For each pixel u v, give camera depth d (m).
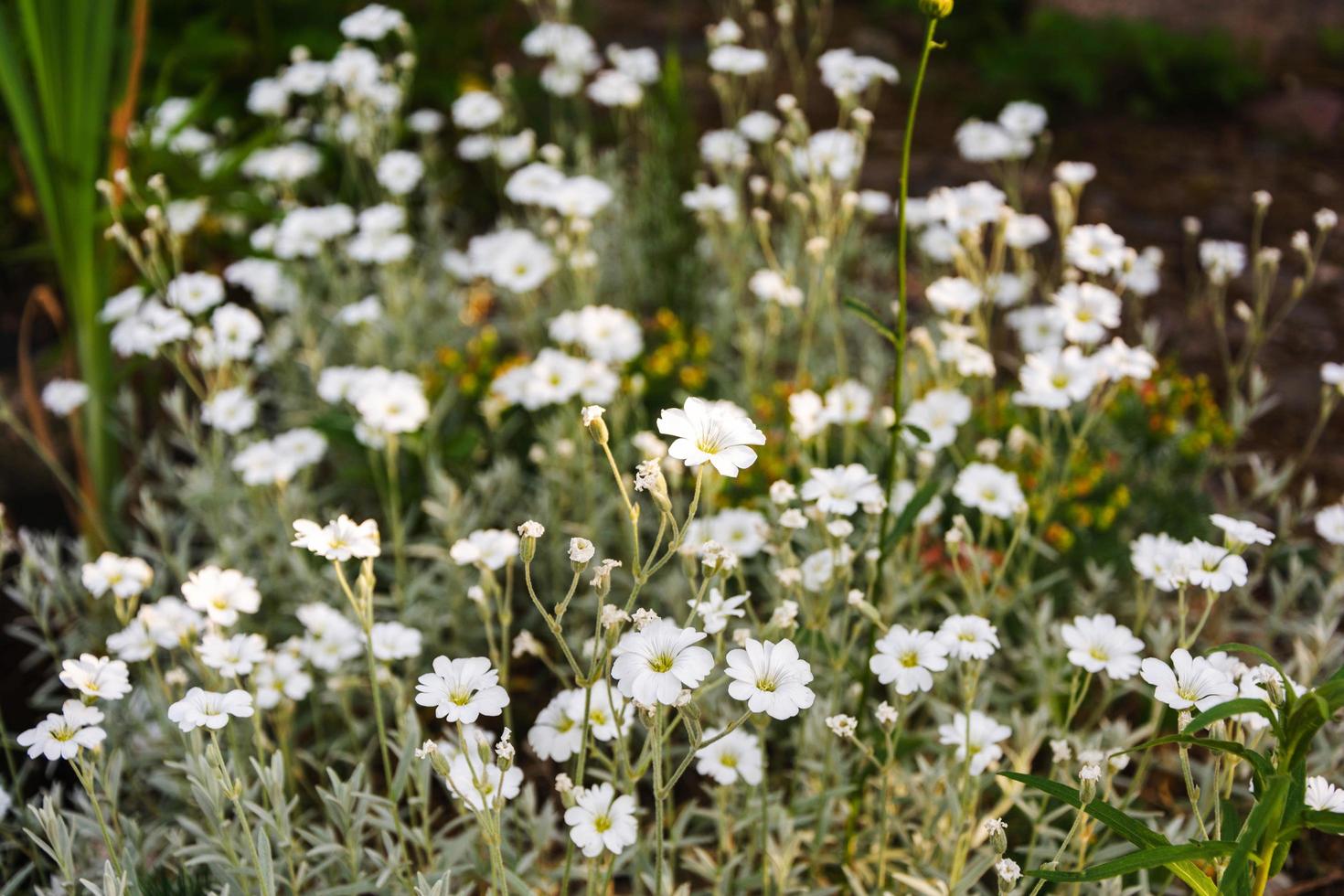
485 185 1.34
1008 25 1.72
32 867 0.74
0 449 0.95
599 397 0.87
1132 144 1.47
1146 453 0.92
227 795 0.70
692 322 1.09
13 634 0.85
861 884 0.75
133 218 0.97
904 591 0.82
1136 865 0.63
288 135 1.16
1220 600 0.87
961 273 0.95
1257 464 0.88
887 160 1.42
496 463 0.92
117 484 0.93
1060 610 0.86
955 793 0.72
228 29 1.32
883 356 1.05
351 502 0.96
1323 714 0.61
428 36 1.36
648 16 1.76
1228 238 1.27
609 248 1.19
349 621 0.84
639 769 0.67
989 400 0.93
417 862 0.76
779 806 0.75
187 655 0.82
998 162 1.41
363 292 1.16
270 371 1.12
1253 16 1.64
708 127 1.46
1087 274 1.17
